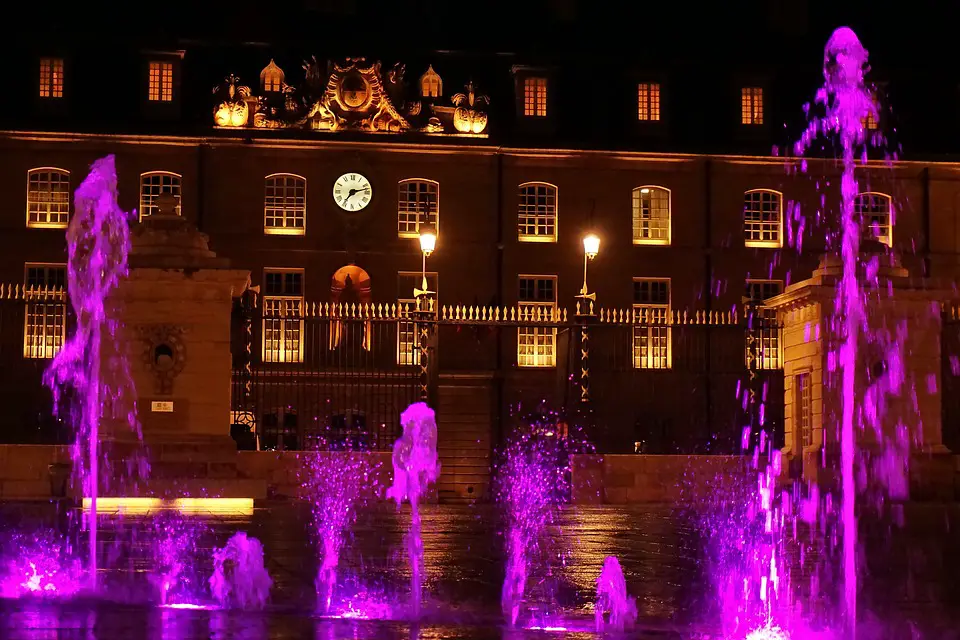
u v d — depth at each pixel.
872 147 53.19
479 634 10.95
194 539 18.08
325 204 50.59
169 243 24.69
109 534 18.66
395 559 16.55
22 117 49.06
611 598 13.47
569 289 51.81
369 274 50.66
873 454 27.08
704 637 11.42
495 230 51.47
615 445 50.09
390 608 12.43
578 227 52.06
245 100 50.03
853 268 27.56
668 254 52.38
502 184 51.78
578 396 40.94
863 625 12.16
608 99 53.19
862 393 27.09
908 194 53.28
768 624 12.12
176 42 50.59
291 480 29.16
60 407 47.16
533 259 51.75
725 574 15.63
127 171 49.62
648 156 52.38
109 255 24.66
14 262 48.91
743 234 52.75
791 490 27.69
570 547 18.70
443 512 26.80
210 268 24.52
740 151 52.56
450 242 51.28
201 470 24.34
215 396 24.58
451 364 50.59
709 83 53.66
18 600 12.28
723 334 51.03
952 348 34.53
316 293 50.25
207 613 11.65
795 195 53.12
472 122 51.22
